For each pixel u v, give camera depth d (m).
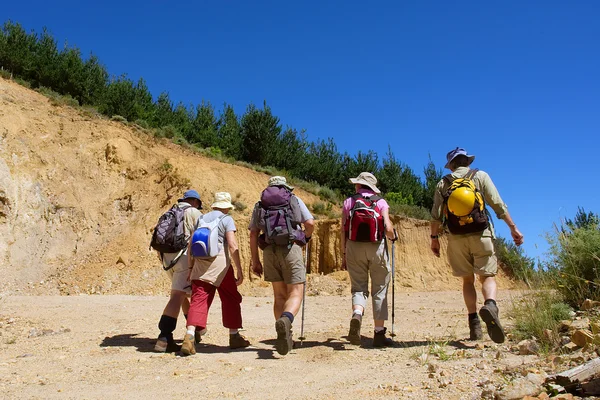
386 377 4.05
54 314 8.99
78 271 19.16
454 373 3.94
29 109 24.14
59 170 22.34
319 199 29.16
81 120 25.20
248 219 22.62
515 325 5.57
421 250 24.48
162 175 23.73
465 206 5.17
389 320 8.03
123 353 5.50
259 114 33.66
